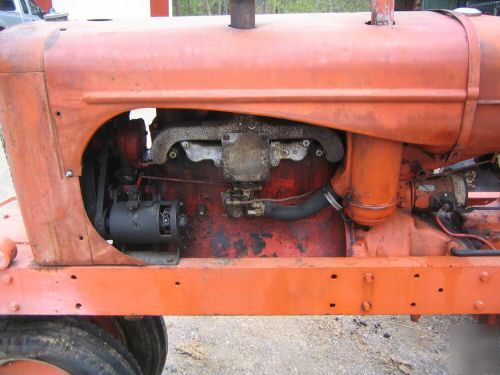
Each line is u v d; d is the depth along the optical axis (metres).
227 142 1.67
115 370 1.71
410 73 1.50
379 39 1.52
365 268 1.63
